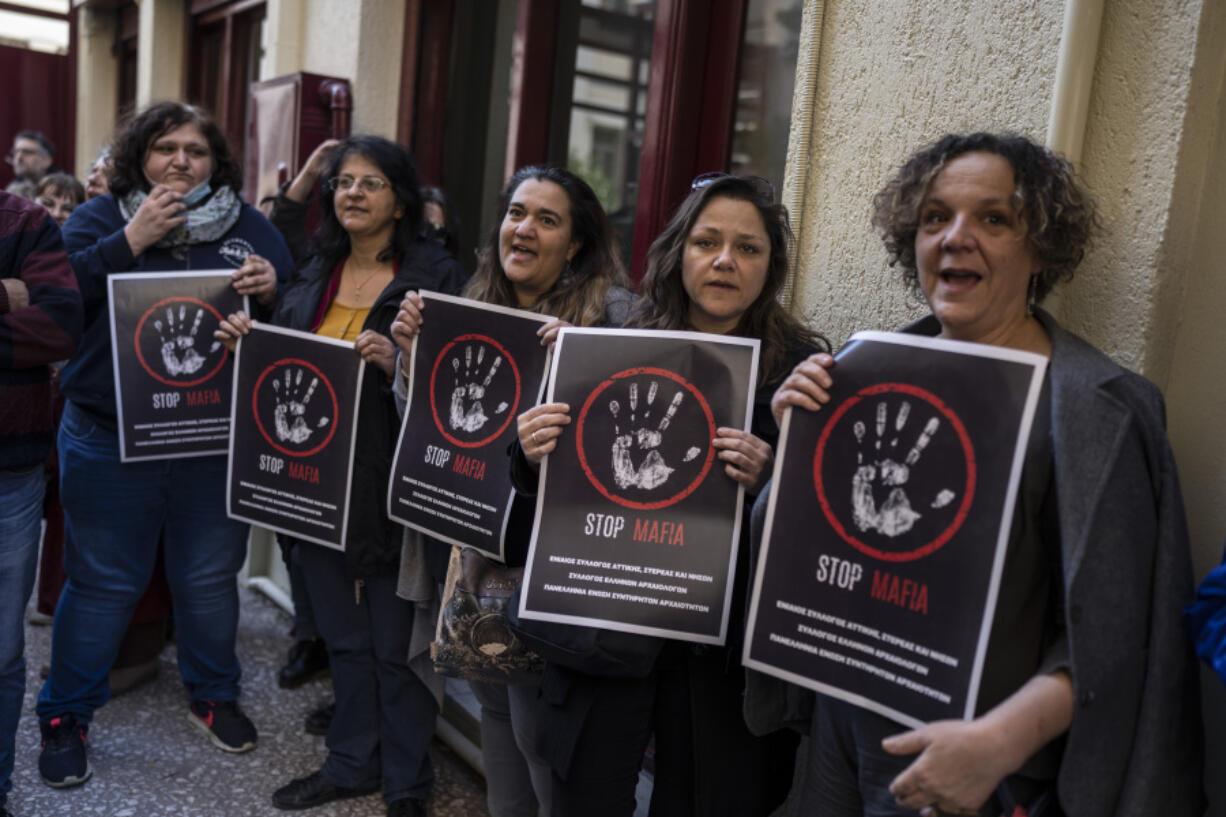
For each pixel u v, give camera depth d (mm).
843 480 1503
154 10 6336
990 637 1406
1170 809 1368
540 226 2289
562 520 1806
